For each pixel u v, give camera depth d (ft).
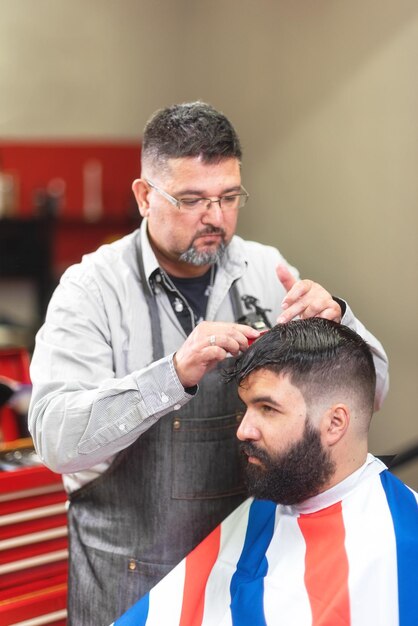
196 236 5.43
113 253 5.97
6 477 6.95
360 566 4.41
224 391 5.61
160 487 5.61
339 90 12.53
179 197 5.32
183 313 5.99
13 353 8.55
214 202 5.34
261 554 4.90
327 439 4.55
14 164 14.60
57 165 14.88
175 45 16.07
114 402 5.02
